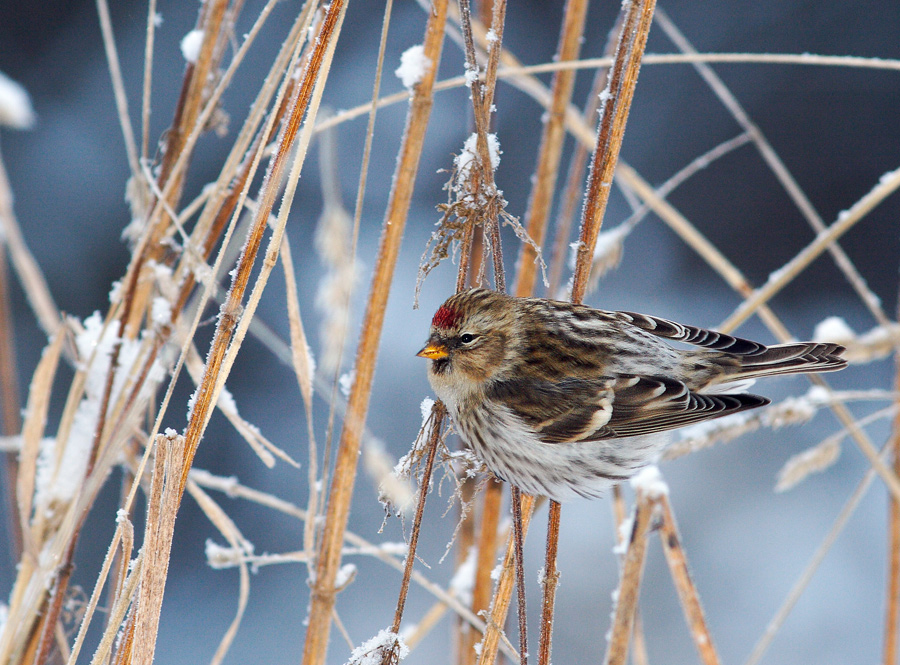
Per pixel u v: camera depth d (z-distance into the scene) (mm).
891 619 7613
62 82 16031
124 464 6527
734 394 6734
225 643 6207
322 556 5258
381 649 5000
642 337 6945
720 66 18312
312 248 15062
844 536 13469
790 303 17109
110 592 6617
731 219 17672
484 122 5250
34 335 13875
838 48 18031
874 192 7227
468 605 7258
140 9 16484
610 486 6973
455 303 6547
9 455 6547
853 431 7336
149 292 6672
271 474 13633
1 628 6199
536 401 6535
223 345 4871
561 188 17000
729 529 13812
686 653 12508
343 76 16906
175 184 6699
